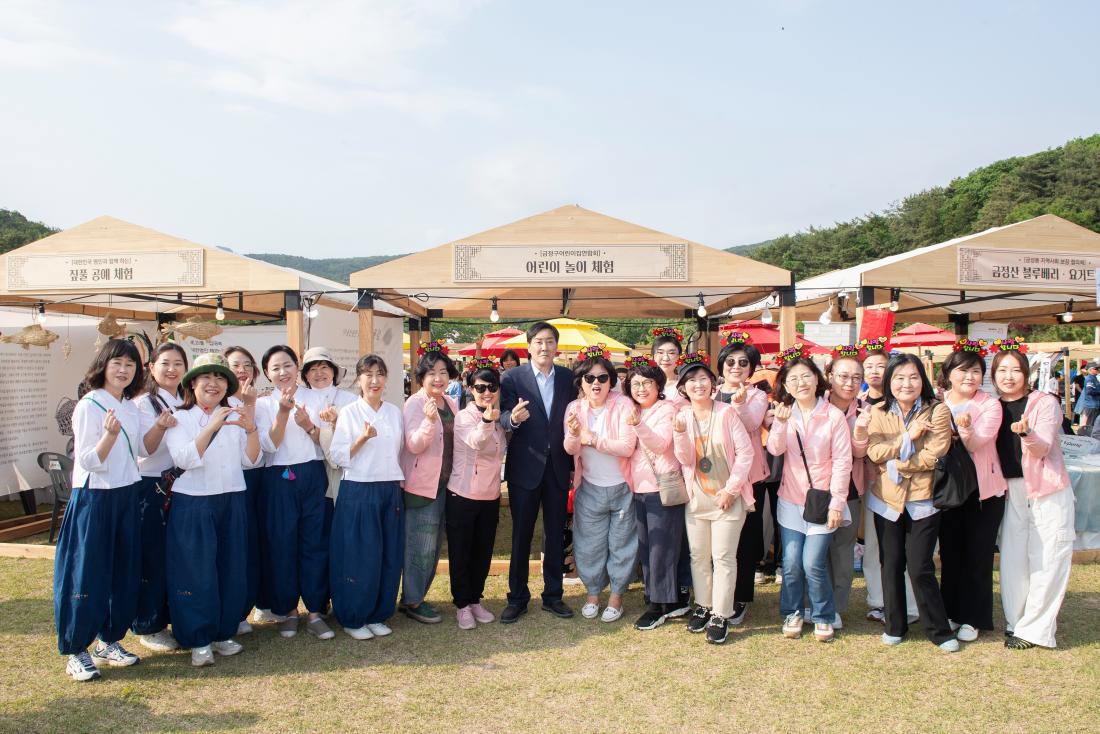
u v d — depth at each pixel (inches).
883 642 166.6
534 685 145.6
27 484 321.4
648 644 167.6
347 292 259.0
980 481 163.3
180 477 151.9
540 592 209.6
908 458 159.3
